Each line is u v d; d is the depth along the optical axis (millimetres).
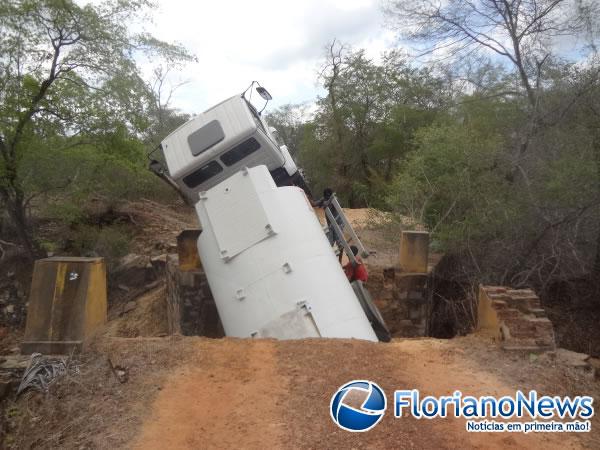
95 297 5434
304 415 4168
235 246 7137
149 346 5301
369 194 25078
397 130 25344
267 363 5059
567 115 11312
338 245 8711
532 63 13055
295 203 7367
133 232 16141
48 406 4477
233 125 8523
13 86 12195
